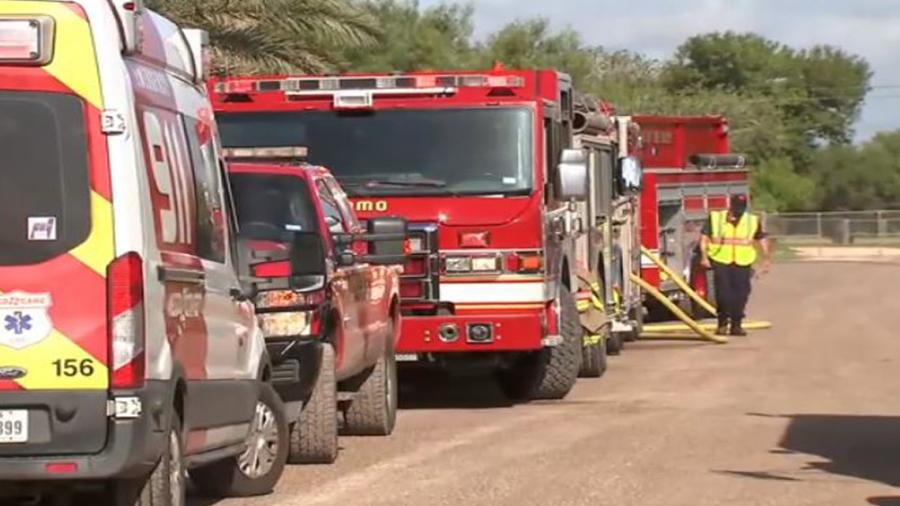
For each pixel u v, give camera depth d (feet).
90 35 96.48
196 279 108.06
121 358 95.55
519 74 193.67
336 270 149.69
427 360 195.62
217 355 113.91
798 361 260.83
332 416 146.00
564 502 127.44
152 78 103.55
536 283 191.21
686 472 143.23
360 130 194.18
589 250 234.58
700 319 345.92
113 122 96.32
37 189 96.02
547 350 206.08
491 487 134.72
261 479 130.72
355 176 193.06
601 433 171.42
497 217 191.21
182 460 105.70
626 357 272.31
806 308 399.44
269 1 328.49
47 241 95.81
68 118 96.27
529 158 192.24
